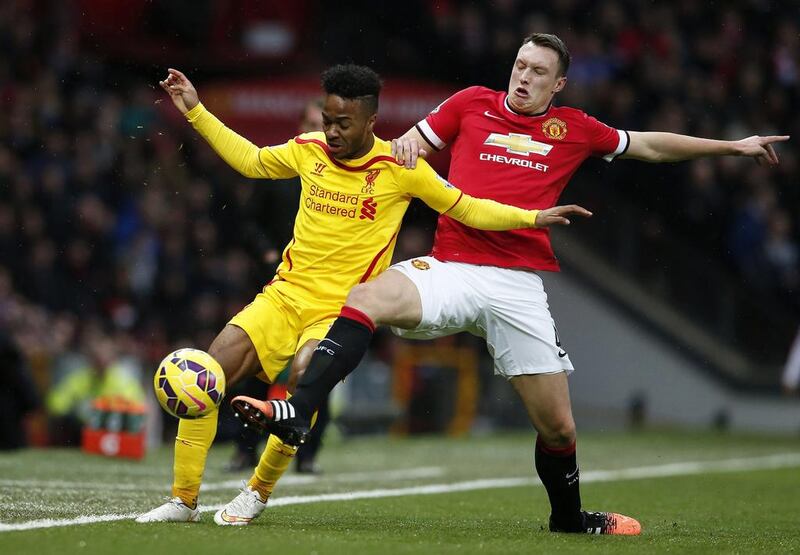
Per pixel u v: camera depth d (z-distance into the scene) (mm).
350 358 19562
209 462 36844
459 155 21984
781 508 29281
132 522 19969
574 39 68688
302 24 63219
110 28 61219
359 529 20891
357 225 20781
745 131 71562
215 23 62000
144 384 46688
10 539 17609
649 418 66938
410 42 65438
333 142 20250
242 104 56375
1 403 39688
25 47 60000
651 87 69188
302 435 18781
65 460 35938
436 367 59094
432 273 20766
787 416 67750
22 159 56469
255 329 20453
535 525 23281
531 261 21156
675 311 67688
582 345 67188
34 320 46875
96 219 54125
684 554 19156
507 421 62438
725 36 75062
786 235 70688
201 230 55281
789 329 69562
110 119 58812
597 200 67000
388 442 51594
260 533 19094
